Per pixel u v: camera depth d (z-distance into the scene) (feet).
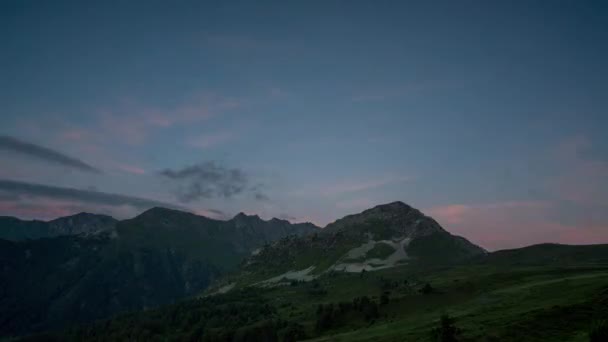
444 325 381.19
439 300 654.94
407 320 532.73
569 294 447.01
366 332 511.81
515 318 392.27
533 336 353.51
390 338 431.02
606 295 415.85
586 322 368.07
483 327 386.52
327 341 501.97
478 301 530.27
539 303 435.53
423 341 390.42
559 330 359.05
